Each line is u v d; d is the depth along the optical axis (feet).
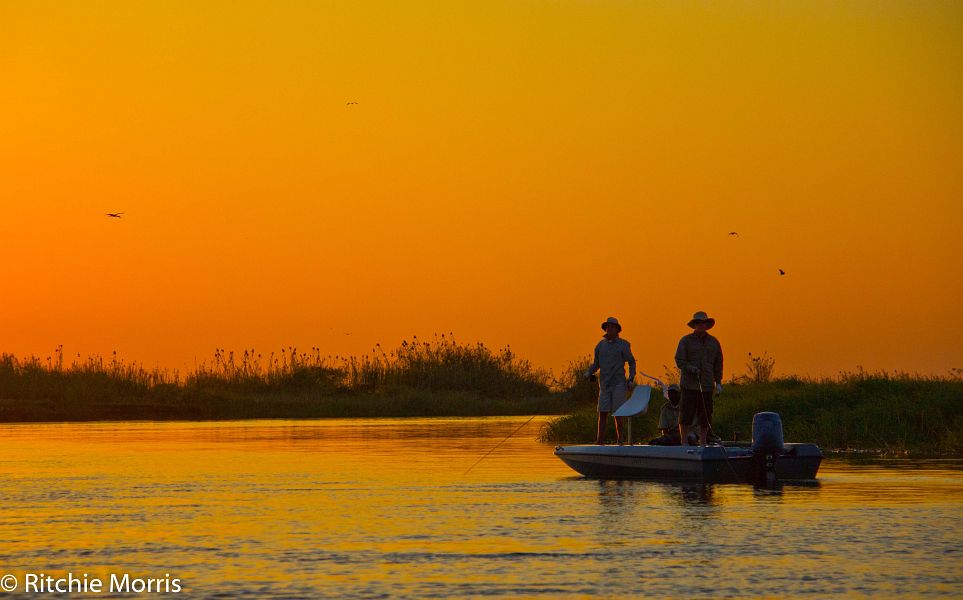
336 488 134.72
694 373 143.64
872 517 105.70
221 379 429.79
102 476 150.82
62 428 298.35
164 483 141.28
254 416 381.40
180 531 100.53
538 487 134.62
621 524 102.68
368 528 101.50
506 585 77.46
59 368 393.09
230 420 357.41
